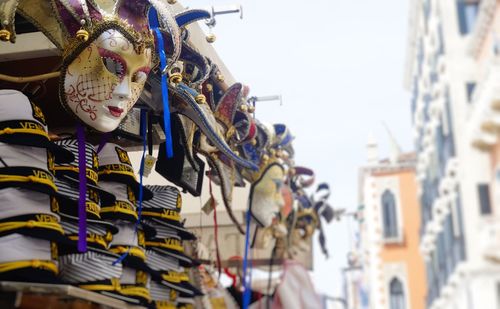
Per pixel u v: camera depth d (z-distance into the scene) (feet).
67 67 7.98
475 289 39.19
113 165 9.32
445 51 37.99
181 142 10.64
